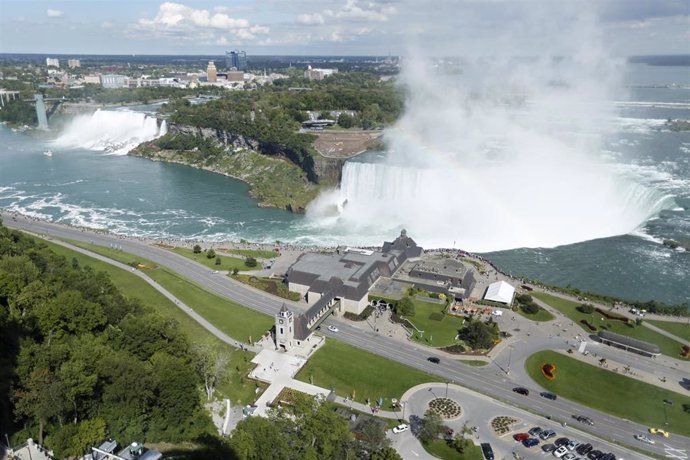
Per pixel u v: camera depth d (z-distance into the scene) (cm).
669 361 14938
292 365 14388
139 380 10819
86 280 15225
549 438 11856
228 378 13775
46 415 9894
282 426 10169
